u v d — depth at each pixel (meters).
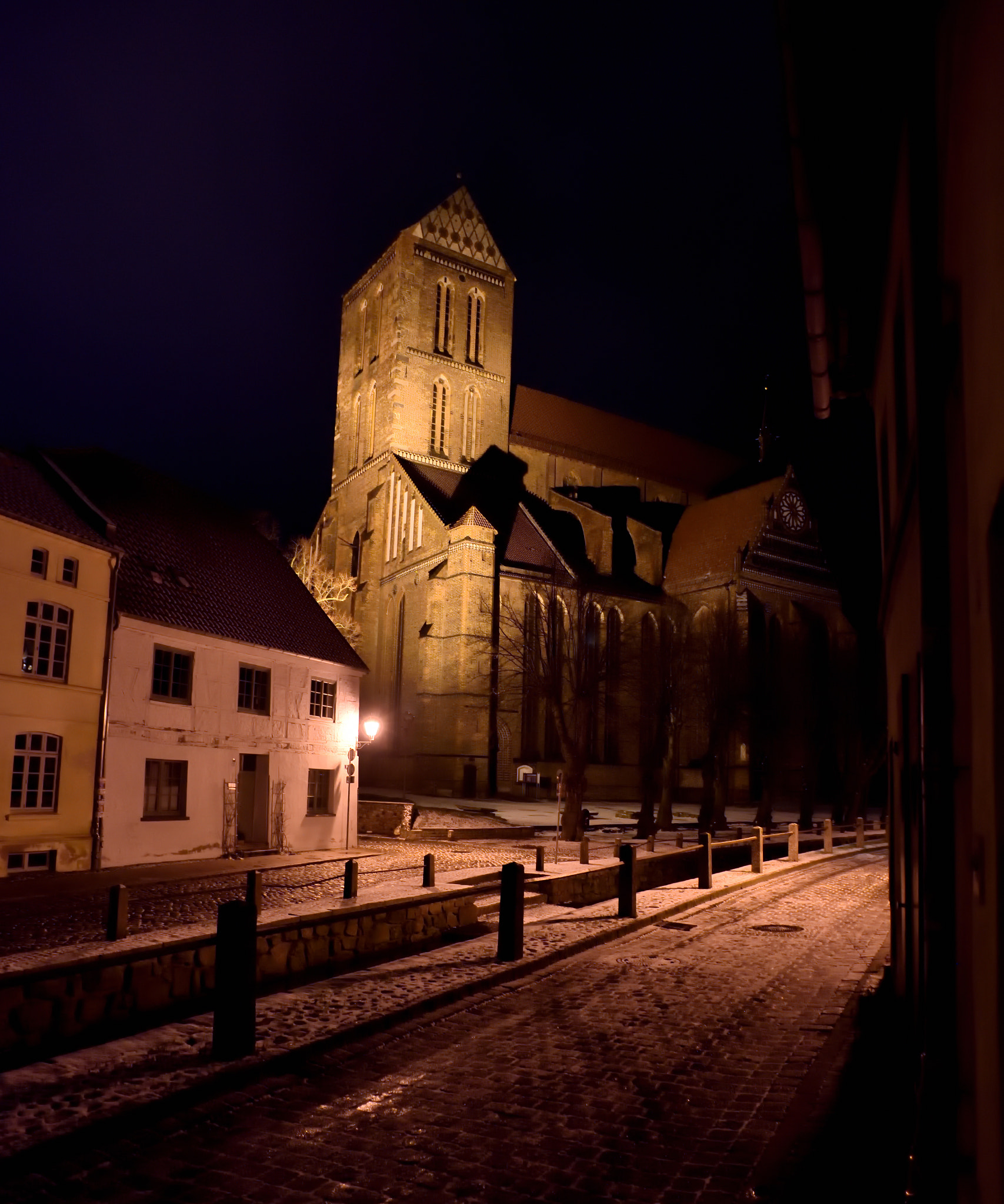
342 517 73.00
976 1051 3.65
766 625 65.00
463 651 55.19
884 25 5.09
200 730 25.52
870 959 12.63
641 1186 5.62
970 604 3.92
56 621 21.55
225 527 33.19
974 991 3.86
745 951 13.54
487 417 71.06
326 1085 7.50
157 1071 7.45
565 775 35.06
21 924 14.89
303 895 19.14
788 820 50.69
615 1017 9.70
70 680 21.70
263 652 28.02
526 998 10.62
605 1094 7.26
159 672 24.67
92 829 22.05
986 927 3.39
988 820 3.37
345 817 30.94
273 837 27.78
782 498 67.94
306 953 14.04
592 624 49.16
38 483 23.31
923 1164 4.47
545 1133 6.47
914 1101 6.53
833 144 6.28
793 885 21.86
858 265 8.01
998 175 2.97
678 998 10.55
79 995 10.79
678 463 84.19
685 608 66.69
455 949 13.12
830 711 63.16
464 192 72.31
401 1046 8.63
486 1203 5.43
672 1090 7.34
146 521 28.44
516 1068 7.96
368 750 62.34
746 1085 7.42
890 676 9.70
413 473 64.00
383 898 15.35
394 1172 5.85
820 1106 6.68
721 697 47.97
